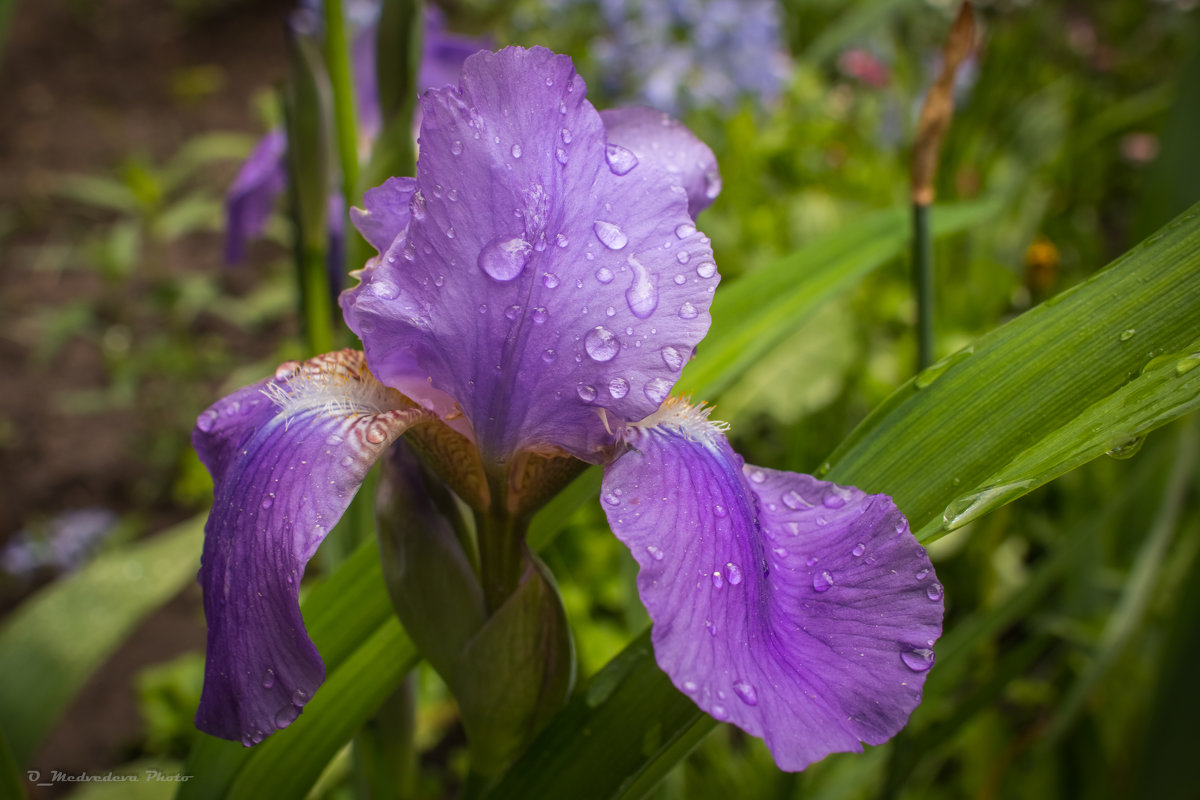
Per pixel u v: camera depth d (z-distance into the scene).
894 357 0.56
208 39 1.45
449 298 0.21
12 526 0.74
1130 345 0.22
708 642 0.19
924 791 0.44
